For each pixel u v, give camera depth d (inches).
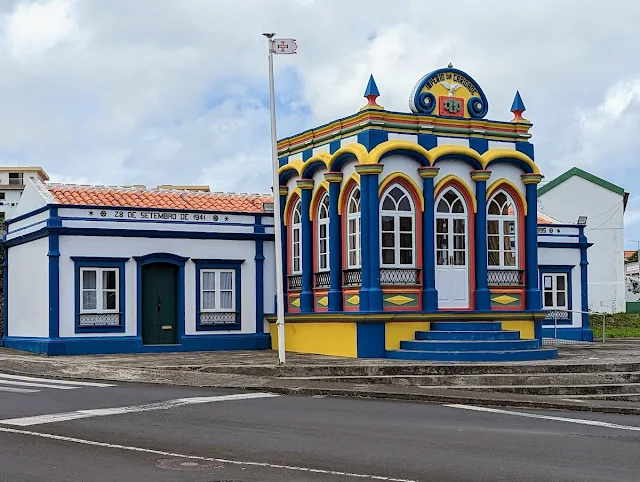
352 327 917.8
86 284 993.5
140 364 822.5
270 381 716.0
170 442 453.1
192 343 1032.8
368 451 434.6
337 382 741.9
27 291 1056.2
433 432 498.0
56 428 490.6
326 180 973.2
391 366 780.6
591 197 1867.6
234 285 1067.3
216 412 557.6
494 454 434.3
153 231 1019.9
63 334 975.0
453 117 973.8
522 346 900.6
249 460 411.2
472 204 971.9
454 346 876.6
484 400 657.6
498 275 984.9
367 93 932.6
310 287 1016.2
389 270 933.8
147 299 1026.1
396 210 941.8
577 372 799.7
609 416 619.8
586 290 1284.4
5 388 679.7
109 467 393.4
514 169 998.4
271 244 1091.3
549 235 1259.8
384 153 922.7
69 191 1048.2
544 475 387.5
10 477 372.5
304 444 450.9
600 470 402.0
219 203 1114.7
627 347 1096.2
